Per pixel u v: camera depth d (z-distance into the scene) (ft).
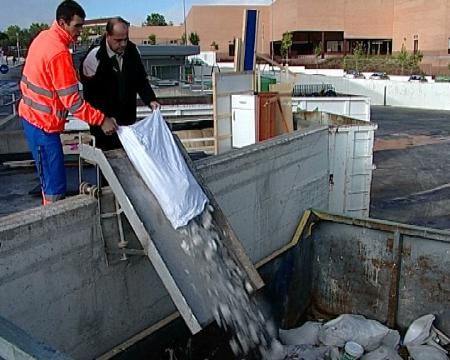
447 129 60.70
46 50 9.75
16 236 8.35
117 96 12.21
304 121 25.71
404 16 159.63
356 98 39.47
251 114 23.85
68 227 9.29
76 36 10.25
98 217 9.89
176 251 9.49
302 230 16.83
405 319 15.61
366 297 16.26
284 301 15.67
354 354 13.05
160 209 9.87
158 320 11.75
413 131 59.57
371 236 15.88
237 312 10.54
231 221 14.06
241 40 27.07
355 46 164.76
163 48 63.93
